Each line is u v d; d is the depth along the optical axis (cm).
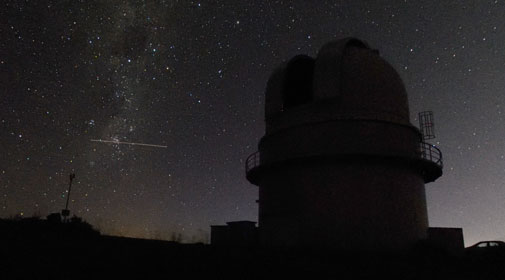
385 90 1859
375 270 1268
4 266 870
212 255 1223
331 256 1508
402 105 1916
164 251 1213
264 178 1980
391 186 1745
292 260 1301
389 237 1677
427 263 1459
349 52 1888
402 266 1364
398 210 1733
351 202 1692
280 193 1856
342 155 1722
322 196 1725
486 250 1606
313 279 1084
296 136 1836
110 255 1084
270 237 1800
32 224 1666
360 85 1820
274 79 2002
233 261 1170
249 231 2028
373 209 1689
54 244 1152
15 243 1097
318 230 1695
